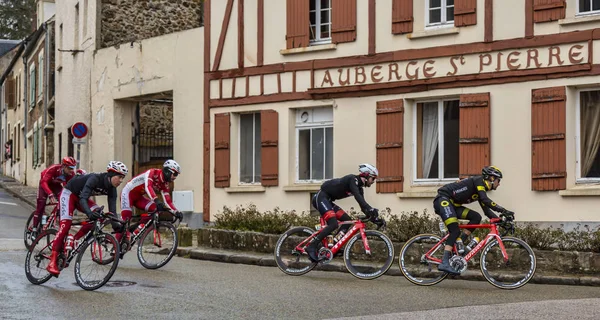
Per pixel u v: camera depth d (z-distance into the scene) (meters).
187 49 21.81
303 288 12.07
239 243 16.31
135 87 23.91
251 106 20.14
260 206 19.91
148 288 11.86
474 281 13.12
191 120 21.58
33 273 12.32
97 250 11.77
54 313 9.83
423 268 12.73
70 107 29.52
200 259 16.22
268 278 13.21
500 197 16.41
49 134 36.19
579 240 13.47
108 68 25.31
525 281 12.23
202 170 21.19
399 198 17.58
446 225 12.52
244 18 20.31
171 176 14.48
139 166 25.75
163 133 26.59
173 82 22.30
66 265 12.19
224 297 11.07
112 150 25.17
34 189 38.50
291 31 19.39
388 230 14.98
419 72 17.45
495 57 16.48
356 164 18.36
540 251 13.28
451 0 17.31
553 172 15.73
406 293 11.67
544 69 15.90
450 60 17.03
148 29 26.89
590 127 15.73
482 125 16.58
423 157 17.72
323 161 19.16
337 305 10.52
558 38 15.77
